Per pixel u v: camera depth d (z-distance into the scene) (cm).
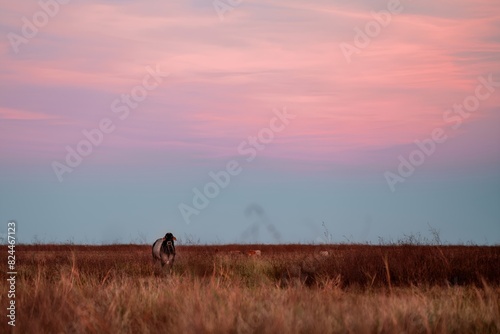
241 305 2166
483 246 4456
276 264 4325
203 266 4319
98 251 7850
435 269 3612
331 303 2216
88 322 1912
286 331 1789
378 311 2072
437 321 1984
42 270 3612
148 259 5200
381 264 3638
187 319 1898
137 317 2045
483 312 2133
